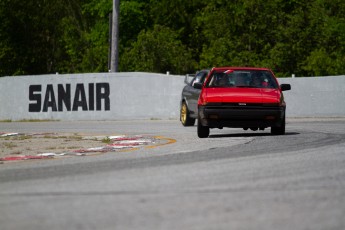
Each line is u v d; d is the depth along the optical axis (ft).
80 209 73.26
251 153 127.65
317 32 437.99
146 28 546.26
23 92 307.37
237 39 439.22
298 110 270.05
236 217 67.36
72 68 638.53
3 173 107.96
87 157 130.21
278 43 422.82
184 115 227.20
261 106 167.02
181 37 574.15
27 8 655.76
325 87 268.21
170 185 88.89
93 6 556.10
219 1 482.28
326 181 90.02
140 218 67.72
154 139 170.40
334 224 63.21
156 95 281.54
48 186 90.48
